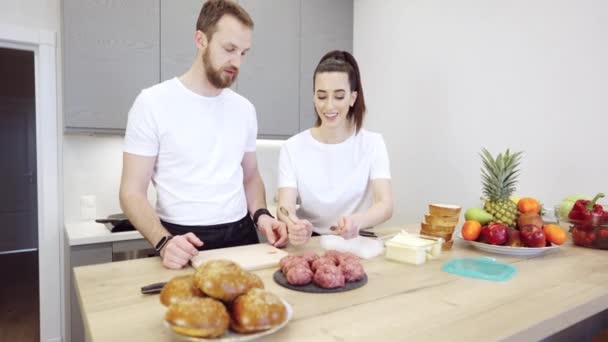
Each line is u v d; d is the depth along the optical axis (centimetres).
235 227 135
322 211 153
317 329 61
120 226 194
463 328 62
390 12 265
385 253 111
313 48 275
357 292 78
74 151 224
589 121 168
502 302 73
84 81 197
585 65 169
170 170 128
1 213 474
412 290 80
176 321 51
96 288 78
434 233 119
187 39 223
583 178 170
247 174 152
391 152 266
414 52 249
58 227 221
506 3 198
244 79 245
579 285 84
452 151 226
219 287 55
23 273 376
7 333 243
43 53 213
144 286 79
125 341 56
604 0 162
